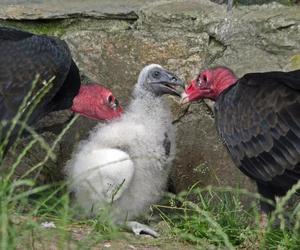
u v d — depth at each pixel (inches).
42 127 511.5
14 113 439.2
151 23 522.6
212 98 485.4
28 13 528.7
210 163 498.9
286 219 435.2
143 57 519.8
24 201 361.7
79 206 456.1
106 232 411.8
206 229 430.6
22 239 358.0
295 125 411.8
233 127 439.5
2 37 464.8
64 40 514.3
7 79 442.6
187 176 502.3
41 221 390.3
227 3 521.3
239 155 438.9
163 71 484.1
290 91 420.5
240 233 431.8
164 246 421.7
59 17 527.2
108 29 526.6
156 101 482.6
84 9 528.7
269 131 421.7
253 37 507.5
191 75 513.7
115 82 519.8
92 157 459.8
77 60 522.9
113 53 522.6
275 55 502.3
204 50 514.3
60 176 505.4
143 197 472.7
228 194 479.8
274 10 514.9
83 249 350.3
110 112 491.2
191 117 507.5
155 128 476.7
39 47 455.8
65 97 488.4
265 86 430.6
